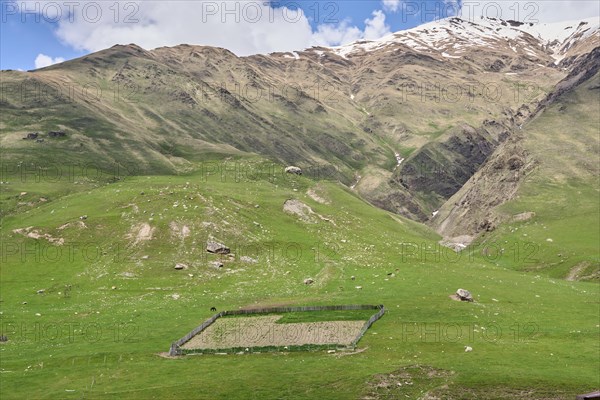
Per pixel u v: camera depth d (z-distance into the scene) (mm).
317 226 196625
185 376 78938
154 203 189875
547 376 76125
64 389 75125
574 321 107250
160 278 144625
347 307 115562
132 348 91500
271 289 137250
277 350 89375
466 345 90500
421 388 73750
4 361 86250
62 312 116875
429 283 139500
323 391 73000
